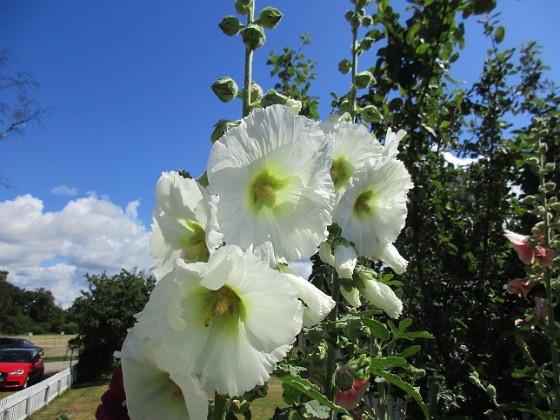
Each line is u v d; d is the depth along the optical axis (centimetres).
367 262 53
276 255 31
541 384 58
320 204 31
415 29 83
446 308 85
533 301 91
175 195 29
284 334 26
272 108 30
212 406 30
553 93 122
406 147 86
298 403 39
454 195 119
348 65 58
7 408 210
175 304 25
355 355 47
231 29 38
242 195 29
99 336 374
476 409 80
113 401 31
